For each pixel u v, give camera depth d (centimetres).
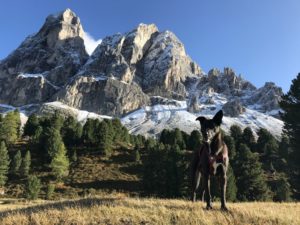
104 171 7694
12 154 8512
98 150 8894
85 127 9288
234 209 1009
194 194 1210
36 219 977
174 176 5969
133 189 6675
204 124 942
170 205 1105
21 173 7494
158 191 6072
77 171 7731
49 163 8044
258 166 5878
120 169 7850
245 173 5753
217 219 891
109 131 8950
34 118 10150
